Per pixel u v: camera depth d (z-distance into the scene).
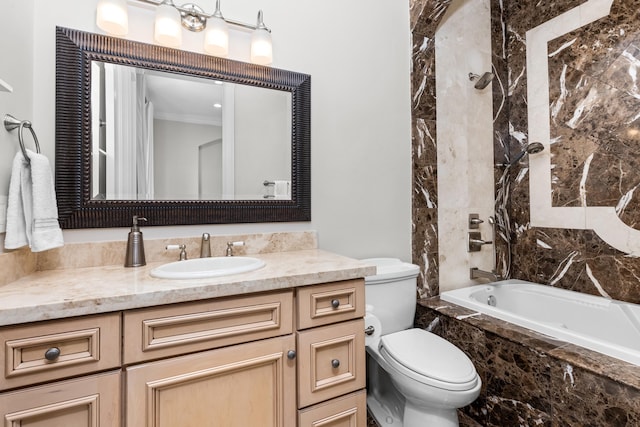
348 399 1.10
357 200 1.81
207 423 0.88
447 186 2.11
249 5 1.51
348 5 1.79
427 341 1.47
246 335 0.93
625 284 1.78
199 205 1.39
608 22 1.85
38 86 1.14
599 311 1.79
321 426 1.04
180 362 0.84
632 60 1.75
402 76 1.98
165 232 1.34
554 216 2.13
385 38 1.91
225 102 1.46
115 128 1.25
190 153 1.39
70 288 0.85
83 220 1.18
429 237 2.02
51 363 0.71
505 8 2.40
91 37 1.21
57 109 1.16
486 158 2.29
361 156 1.82
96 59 1.21
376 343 1.47
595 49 1.91
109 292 0.80
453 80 2.14
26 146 1.08
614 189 1.83
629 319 1.67
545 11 2.17
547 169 2.17
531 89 2.26
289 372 1.00
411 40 2.00
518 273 2.36
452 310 1.77
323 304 1.07
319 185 1.69
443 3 1.87
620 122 1.80
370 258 1.85
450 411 1.28
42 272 1.08
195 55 1.38
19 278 0.97
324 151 1.71
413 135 1.99
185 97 1.38
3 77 0.93
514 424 1.37
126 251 1.19
